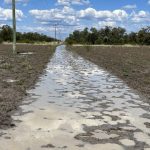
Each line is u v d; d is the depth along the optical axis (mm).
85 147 8883
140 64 33969
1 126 10500
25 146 8875
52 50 68312
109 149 8773
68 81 20672
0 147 8766
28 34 155000
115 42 135750
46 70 26891
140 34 134625
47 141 9273
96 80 21359
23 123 10898
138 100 14938
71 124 10898
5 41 127750
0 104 13297
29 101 14312
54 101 14445
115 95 16109
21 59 37469
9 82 19234
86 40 136625
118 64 33625
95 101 14594
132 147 8945
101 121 11305
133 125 10898
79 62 36312
